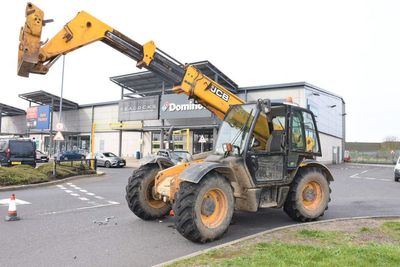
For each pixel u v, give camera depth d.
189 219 6.23
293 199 7.97
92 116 50.69
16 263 5.38
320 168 8.65
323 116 42.78
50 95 48.47
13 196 8.45
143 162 8.73
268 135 7.84
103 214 9.13
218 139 8.00
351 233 6.66
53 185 16.50
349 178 23.20
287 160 7.91
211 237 6.42
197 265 4.84
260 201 7.46
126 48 7.46
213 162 6.88
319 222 7.71
